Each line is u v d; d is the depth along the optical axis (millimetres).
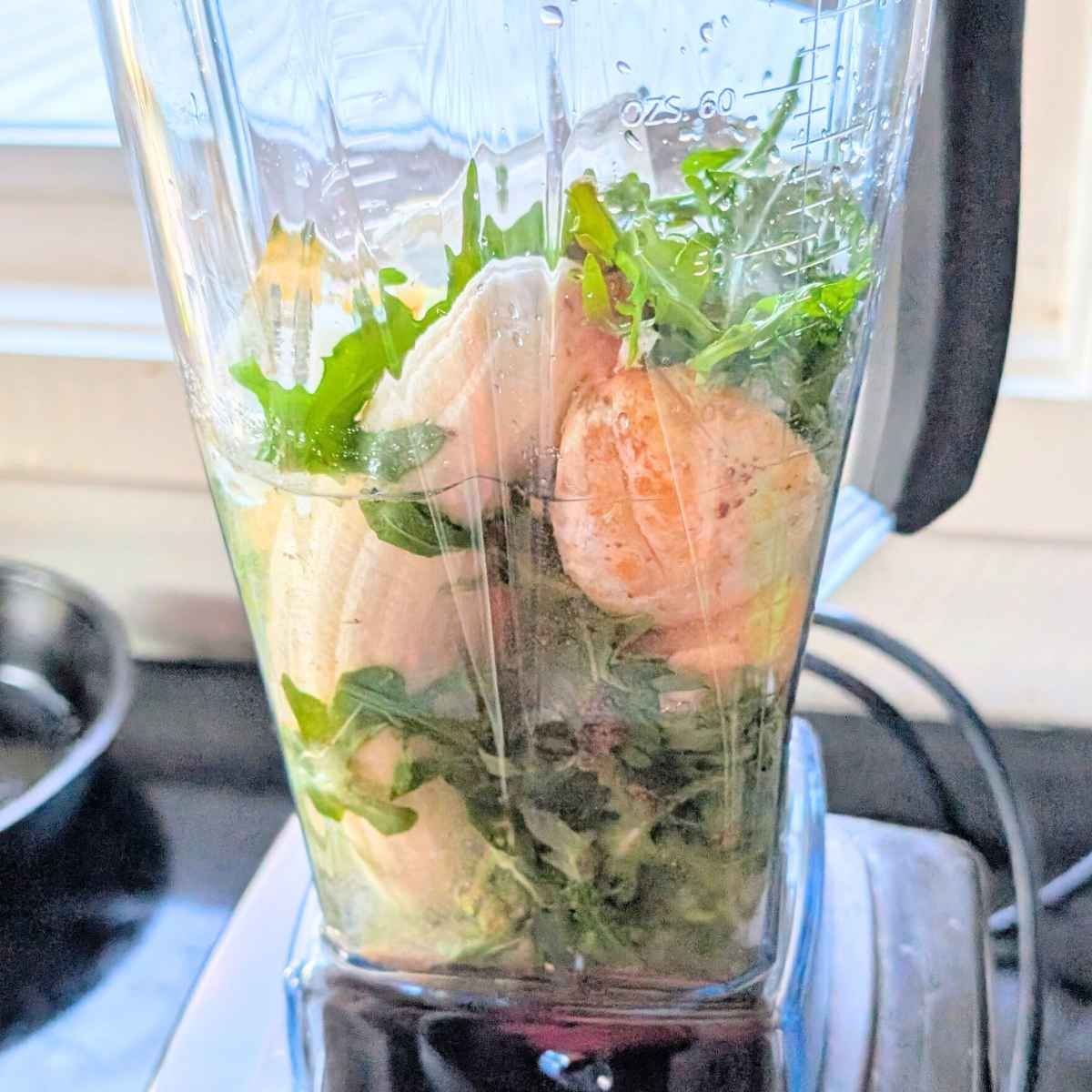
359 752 307
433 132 293
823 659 498
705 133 290
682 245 282
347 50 293
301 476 286
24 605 548
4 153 524
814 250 287
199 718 551
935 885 415
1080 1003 451
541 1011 330
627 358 279
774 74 288
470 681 299
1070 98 443
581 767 307
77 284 542
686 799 309
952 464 406
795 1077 332
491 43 288
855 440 424
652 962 325
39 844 457
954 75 350
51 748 523
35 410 544
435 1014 334
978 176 361
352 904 336
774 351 281
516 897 321
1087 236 458
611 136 290
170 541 567
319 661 300
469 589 292
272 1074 349
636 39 285
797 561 298
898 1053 363
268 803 508
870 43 288
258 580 306
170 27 291
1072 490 485
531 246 283
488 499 285
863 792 513
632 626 292
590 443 279
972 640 524
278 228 298
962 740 528
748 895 323
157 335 532
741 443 280
